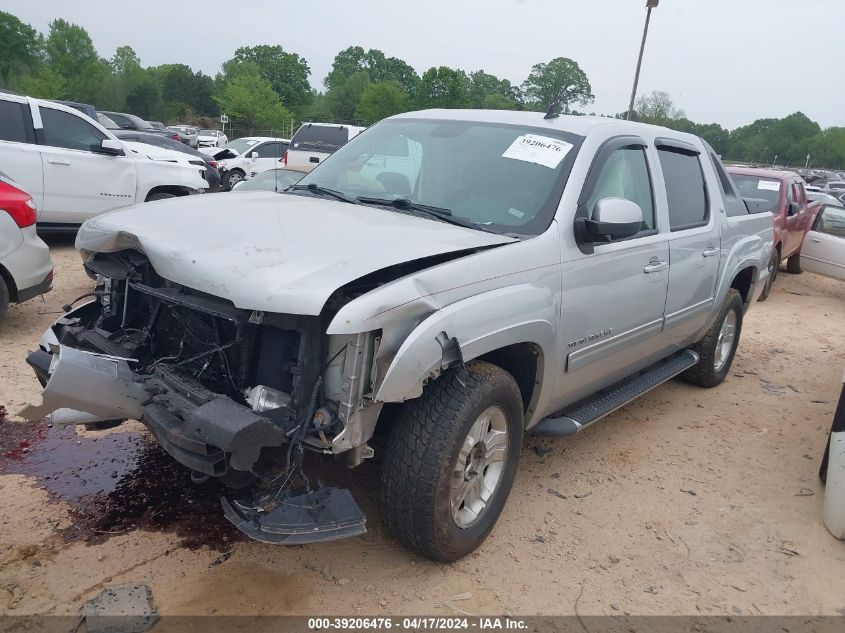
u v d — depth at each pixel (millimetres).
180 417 2875
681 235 4660
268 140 21953
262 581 3074
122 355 3275
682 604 3201
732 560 3568
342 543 3385
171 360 3252
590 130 4059
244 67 97812
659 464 4566
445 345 2814
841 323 9562
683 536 3746
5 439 4156
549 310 3395
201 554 3227
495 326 3053
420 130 4344
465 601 3064
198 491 3729
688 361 5324
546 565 3379
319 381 2752
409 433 2961
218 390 3029
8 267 5738
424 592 3096
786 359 7391
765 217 6270
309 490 2834
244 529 2688
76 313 3752
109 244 3316
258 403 2812
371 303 2639
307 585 3076
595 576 3338
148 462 3996
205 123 90812
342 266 2729
